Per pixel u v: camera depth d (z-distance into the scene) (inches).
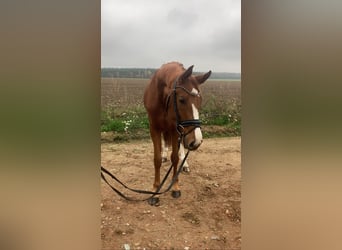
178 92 106.9
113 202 124.7
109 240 103.9
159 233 107.7
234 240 107.6
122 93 215.3
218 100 224.4
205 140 204.7
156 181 129.8
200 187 138.4
